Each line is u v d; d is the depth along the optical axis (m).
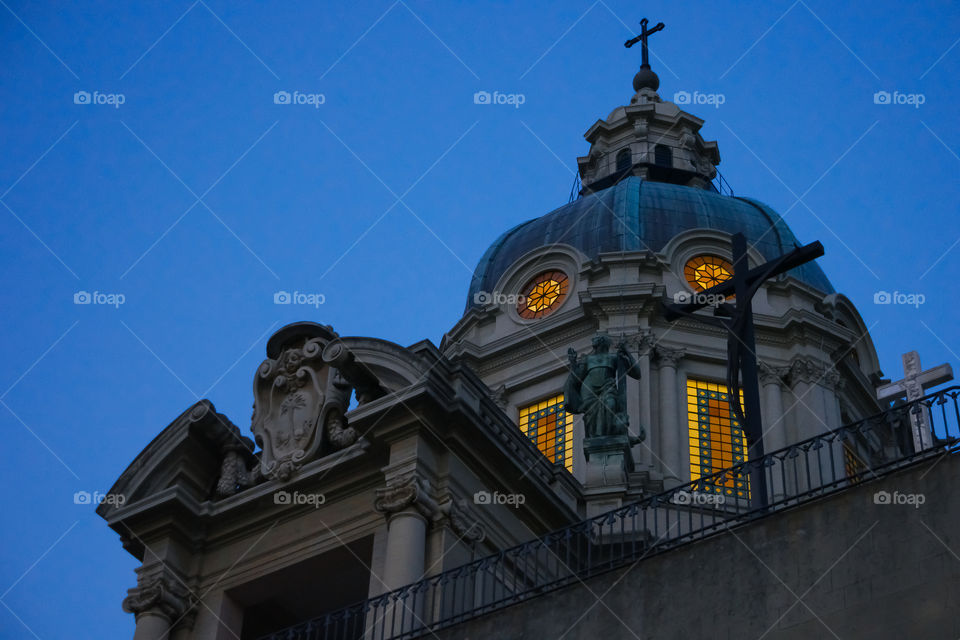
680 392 47.81
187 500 30.28
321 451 29.77
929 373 26.08
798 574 19.47
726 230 52.81
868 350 53.03
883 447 24.91
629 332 48.44
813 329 49.53
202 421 30.75
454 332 52.75
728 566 20.08
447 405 27.97
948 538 18.64
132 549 30.88
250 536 30.14
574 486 32.88
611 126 61.72
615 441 35.78
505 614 21.80
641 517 33.41
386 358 28.50
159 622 29.36
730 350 24.41
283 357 31.20
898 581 18.70
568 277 51.44
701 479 22.64
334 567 28.95
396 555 26.30
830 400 48.41
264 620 30.58
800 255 24.89
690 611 20.03
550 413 48.31
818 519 19.77
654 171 59.19
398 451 27.86
